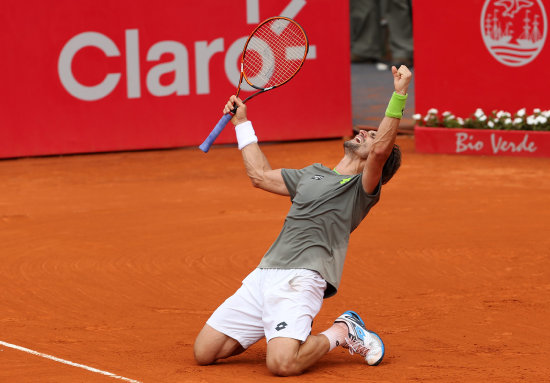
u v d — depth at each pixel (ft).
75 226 121.29
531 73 173.78
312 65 192.85
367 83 275.39
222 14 188.03
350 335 64.34
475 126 177.27
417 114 183.01
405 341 72.23
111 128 189.16
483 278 92.48
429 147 179.32
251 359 68.08
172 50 188.03
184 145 191.93
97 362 66.54
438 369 63.77
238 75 191.01
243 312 64.39
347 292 88.38
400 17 302.86
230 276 95.50
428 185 145.18
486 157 172.24
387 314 80.84
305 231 63.77
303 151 186.19
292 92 193.16
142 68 187.83
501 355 67.51
